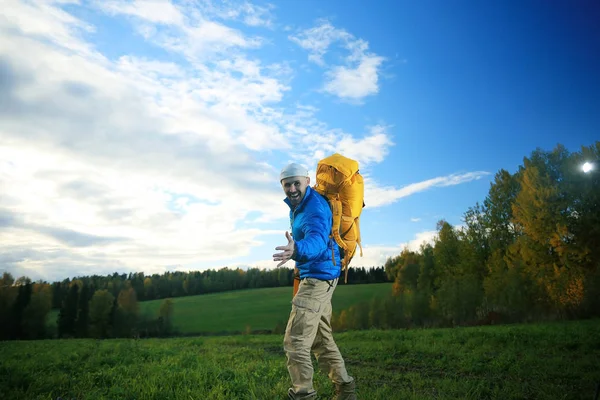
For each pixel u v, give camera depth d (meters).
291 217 4.33
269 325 75.75
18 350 12.09
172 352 9.72
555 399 5.44
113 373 6.54
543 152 37.59
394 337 15.05
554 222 34.31
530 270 35.94
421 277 58.34
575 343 10.29
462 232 48.69
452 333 14.43
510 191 45.34
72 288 80.56
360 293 90.44
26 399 5.00
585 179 33.84
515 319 37.00
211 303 102.38
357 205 4.33
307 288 4.04
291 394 3.85
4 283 76.00
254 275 131.50
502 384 6.48
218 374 6.29
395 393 5.59
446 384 6.36
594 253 33.03
